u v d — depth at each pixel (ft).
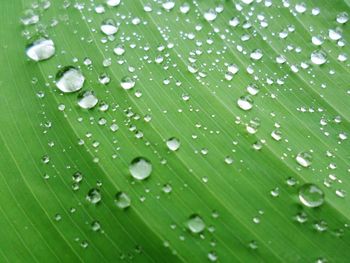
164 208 0.20
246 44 0.26
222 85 0.24
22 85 0.24
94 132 0.22
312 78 0.25
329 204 0.21
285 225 0.20
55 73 0.25
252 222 0.20
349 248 0.20
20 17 0.27
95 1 0.28
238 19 0.27
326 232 0.20
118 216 0.20
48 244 0.20
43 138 0.22
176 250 0.19
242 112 0.23
